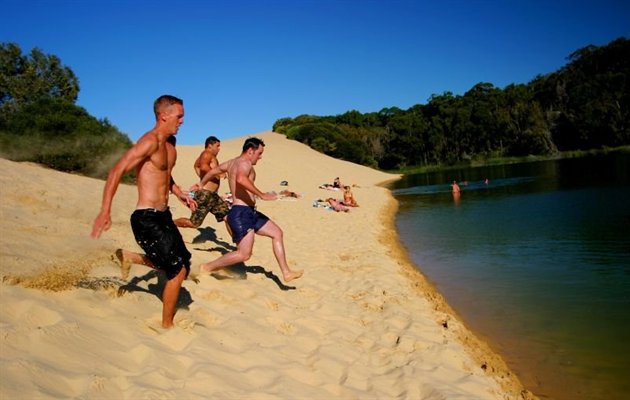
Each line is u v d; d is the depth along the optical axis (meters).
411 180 48.34
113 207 9.28
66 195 9.30
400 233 14.33
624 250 9.98
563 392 4.51
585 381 4.71
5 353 2.81
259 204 18.16
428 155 85.12
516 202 20.36
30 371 2.71
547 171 42.25
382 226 15.28
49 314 3.46
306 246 10.35
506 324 6.32
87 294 4.12
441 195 27.70
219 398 3.17
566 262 9.35
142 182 3.91
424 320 6.11
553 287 7.82
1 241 5.01
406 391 4.03
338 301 6.56
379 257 9.88
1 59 31.38
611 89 72.81
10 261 4.36
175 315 4.37
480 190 28.55
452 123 83.19
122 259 4.10
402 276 8.48
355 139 70.44
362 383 4.12
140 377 3.13
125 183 17.69
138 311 4.21
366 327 5.70
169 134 3.98
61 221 6.96
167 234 3.89
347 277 8.04
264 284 6.53
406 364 4.64
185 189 19.67
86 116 19.30
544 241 11.54
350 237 12.30
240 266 7.18
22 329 3.11
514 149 80.44
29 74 31.53
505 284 8.16
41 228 6.15
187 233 8.67
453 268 9.51
